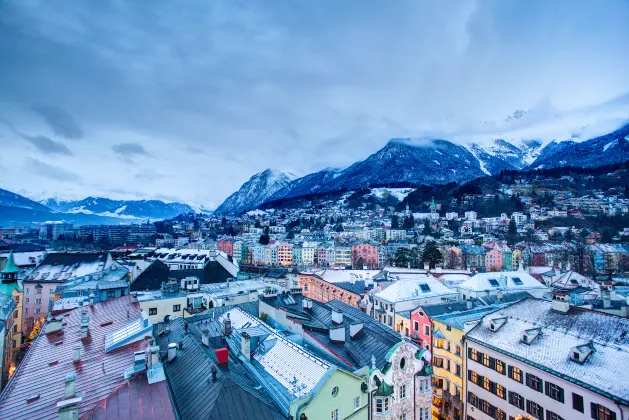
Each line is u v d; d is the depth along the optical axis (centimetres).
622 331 4578
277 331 4494
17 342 9294
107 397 2717
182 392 3177
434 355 6506
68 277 12244
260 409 2939
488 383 5462
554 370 4481
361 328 4762
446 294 8619
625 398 3738
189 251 19762
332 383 3375
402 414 4150
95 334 4359
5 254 15900
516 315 5825
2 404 2998
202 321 5225
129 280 11638
